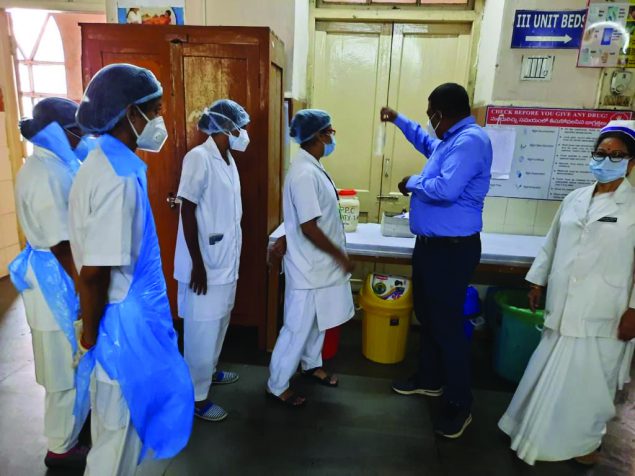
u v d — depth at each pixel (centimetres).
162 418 125
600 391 167
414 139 226
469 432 198
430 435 195
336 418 204
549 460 178
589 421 170
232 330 287
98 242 108
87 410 169
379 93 297
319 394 222
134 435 128
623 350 167
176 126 237
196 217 179
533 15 239
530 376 181
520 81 249
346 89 299
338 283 202
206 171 179
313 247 194
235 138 191
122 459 125
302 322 199
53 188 140
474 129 178
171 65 230
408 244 240
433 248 190
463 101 181
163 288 130
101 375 119
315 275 196
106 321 116
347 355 263
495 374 246
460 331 192
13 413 201
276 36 238
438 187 174
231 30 223
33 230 146
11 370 233
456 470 175
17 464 172
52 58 346
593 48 238
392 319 244
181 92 233
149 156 244
